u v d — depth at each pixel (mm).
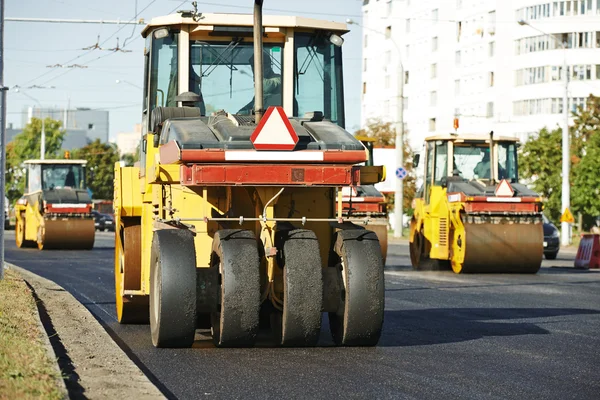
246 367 19922
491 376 19203
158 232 21750
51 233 75688
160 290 21250
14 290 33500
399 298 36781
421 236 55531
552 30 175375
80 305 32562
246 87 24906
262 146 20594
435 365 20422
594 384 18500
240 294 20891
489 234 49969
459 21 191875
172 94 24953
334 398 16891
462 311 32031
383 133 143250
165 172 22078
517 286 42688
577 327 27531
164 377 18828
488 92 184000
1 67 37625
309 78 24891
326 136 21359
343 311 22031
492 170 54031
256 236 22094
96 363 20031
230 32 24859
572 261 67812
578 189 110875
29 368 17250
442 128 196500
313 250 21297
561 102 174625
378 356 21500
